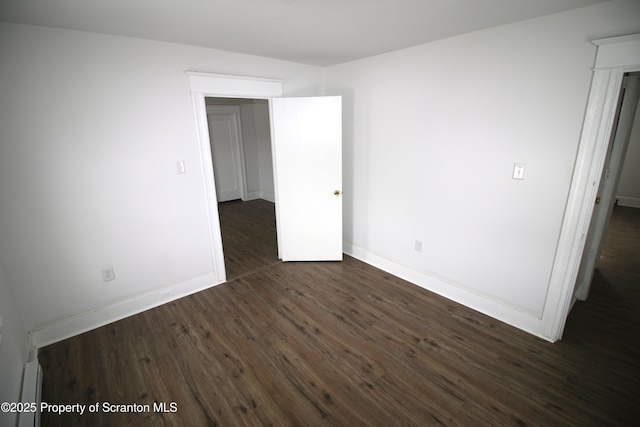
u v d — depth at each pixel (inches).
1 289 71.2
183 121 103.9
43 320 88.2
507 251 93.4
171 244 109.0
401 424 63.7
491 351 84.0
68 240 89.0
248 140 253.8
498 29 83.8
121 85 90.3
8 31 73.0
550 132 79.6
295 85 132.6
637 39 63.8
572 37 72.6
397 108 114.7
